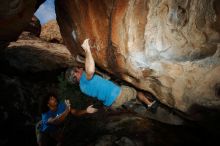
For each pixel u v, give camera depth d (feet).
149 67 13.30
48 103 14.28
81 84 14.08
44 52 24.16
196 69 12.25
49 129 14.44
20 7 14.71
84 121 17.12
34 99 19.89
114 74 16.07
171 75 12.94
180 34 11.98
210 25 11.29
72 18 15.84
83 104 18.15
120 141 14.93
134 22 12.81
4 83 19.92
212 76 12.03
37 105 19.72
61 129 14.92
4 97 19.06
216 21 11.10
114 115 17.33
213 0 10.98
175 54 12.37
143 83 14.33
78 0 14.78
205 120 13.42
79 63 18.94
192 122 14.79
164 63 12.84
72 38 17.01
